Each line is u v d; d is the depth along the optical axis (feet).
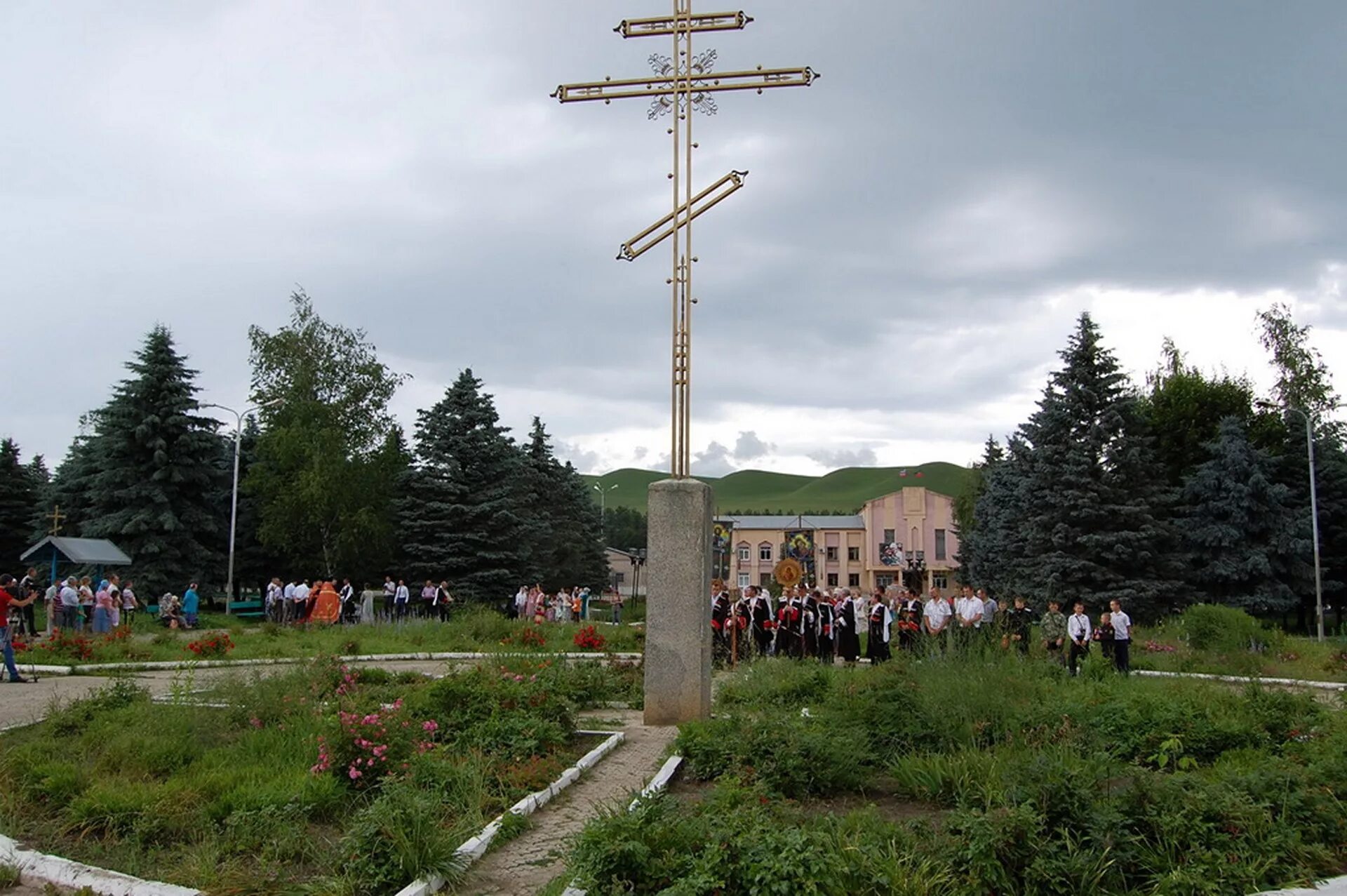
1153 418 161.79
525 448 200.13
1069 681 42.68
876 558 287.89
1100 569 117.80
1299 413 141.18
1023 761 25.98
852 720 32.32
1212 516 135.33
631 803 21.54
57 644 66.95
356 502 156.04
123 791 25.52
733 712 36.55
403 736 29.37
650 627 39.55
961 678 34.32
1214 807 21.93
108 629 92.68
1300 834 21.93
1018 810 20.43
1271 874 20.48
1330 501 143.13
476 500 156.87
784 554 268.00
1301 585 135.74
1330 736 30.73
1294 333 164.14
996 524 153.48
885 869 19.06
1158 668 74.02
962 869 19.60
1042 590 120.47
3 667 61.00
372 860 20.70
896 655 51.16
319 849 22.84
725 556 190.70
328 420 157.38
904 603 83.56
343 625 103.55
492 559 153.48
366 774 27.40
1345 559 140.77
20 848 22.45
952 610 75.97
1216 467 136.46
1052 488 122.62
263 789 26.02
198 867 21.30
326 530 155.12
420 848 20.94
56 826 24.50
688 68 42.42
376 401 163.12
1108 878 19.63
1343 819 22.88
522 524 159.33
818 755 27.99
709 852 18.49
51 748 30.35
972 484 219.61
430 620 100.78
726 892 17.81
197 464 150.71
